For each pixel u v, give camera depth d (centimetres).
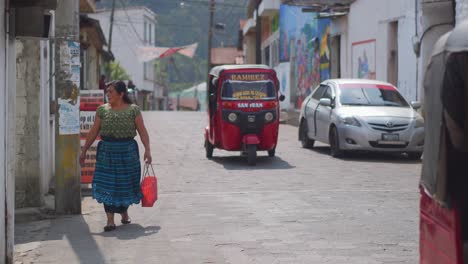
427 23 1855
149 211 1230
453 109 521
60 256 923
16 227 1119
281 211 1205
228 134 1864
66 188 1216
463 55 523
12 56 845
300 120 2325
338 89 2095
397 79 2567
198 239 1005
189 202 1309
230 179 1602
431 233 577
